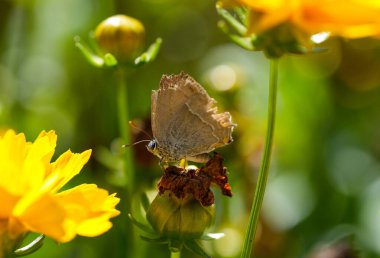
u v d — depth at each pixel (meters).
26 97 0.46
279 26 0.31
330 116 0.46
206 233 0.33
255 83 0.47
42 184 0.30
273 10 0.30
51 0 0.47
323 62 0.47
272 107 0.31
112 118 0.45
